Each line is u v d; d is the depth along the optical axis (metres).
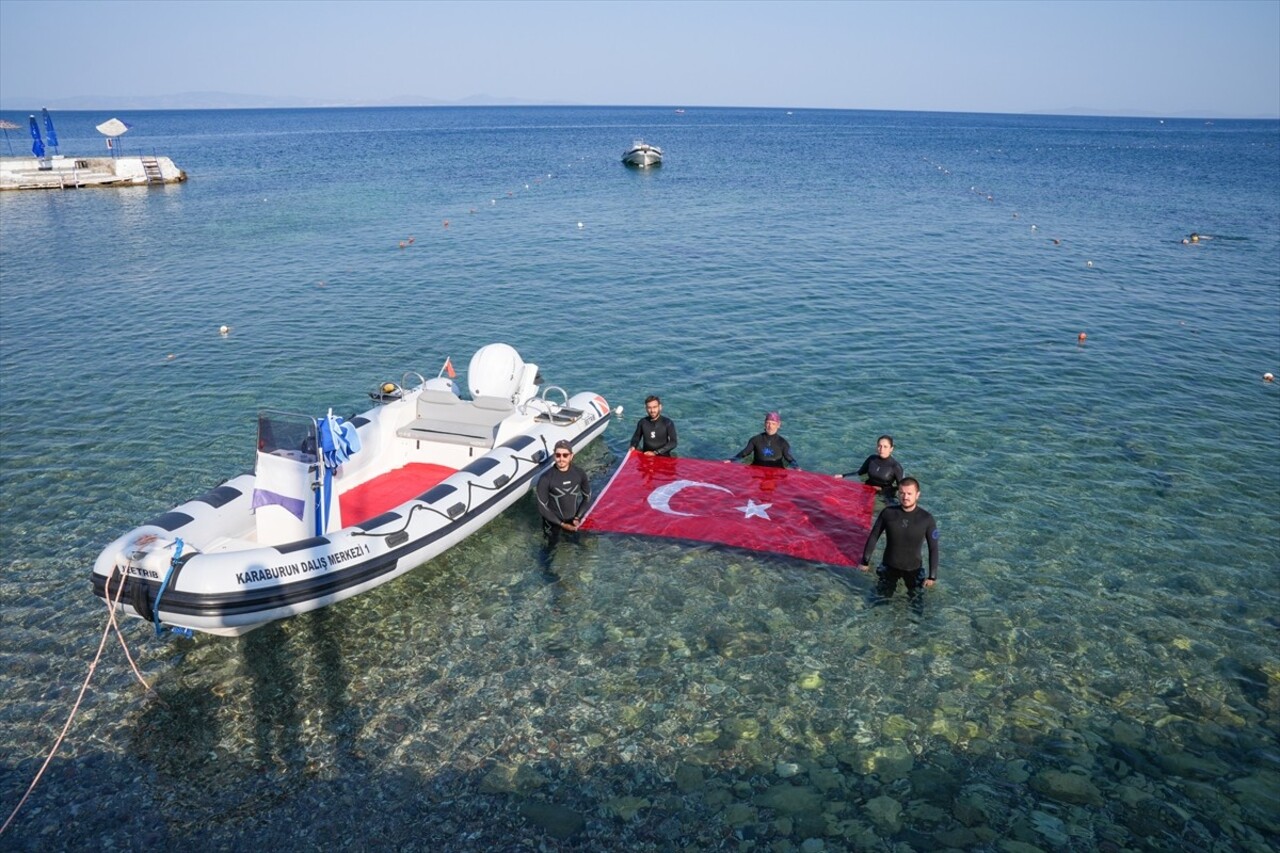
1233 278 24.03
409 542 8.62
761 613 8.25
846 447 12.34
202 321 18.97
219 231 30.98
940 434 12.77
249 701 7.04
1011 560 9.27
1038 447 12.31
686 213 35.66
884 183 49.72
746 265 25.08
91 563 9.05
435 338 17.70
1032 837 5.74
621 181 49.12
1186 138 137.62
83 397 14.14
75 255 26.56
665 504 10.25
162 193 43.38
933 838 5.73
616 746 6.55
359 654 7.64
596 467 11.75
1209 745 6.60
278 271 24.16
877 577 8.84
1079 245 29.12
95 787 6.13
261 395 14.33
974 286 22.73
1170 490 10.98
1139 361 16.39
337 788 6.13
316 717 6.85
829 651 7.71
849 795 6.10
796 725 6.79
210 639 7.84
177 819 5.86
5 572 8.84
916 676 7.39
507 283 22.67
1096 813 5.95
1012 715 6.93
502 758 6.43
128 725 6.76
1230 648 7.80
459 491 9.33
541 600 8.48
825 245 28.55
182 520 7.99
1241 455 12.09
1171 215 37.19
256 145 92.19
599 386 14.88
